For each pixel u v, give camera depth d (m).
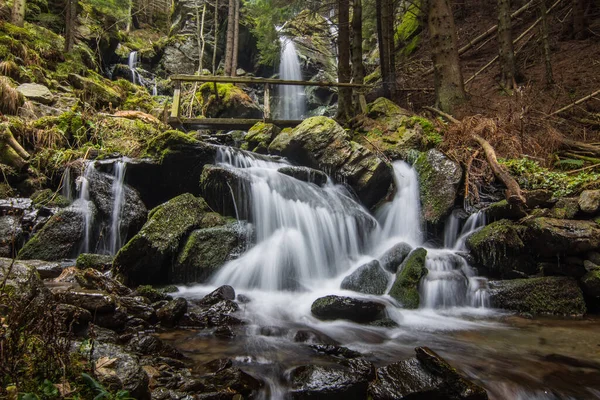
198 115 13.97
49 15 15.66
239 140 11.44
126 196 6.88
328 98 19.95
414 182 7.60
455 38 10.17
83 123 8.76
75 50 14.35
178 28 22.75
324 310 4.63
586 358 3.67
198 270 5.75
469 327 4.57
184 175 7.21
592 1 13.12
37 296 3.15
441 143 8.29
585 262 5.18
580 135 8.15
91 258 5.61
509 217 6.10
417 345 3.98
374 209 8.01
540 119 8.20
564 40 12.84
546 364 3.54
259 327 4.23
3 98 8.45
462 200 7.02
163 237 5.62
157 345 3.41
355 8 11.44
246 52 21.95
